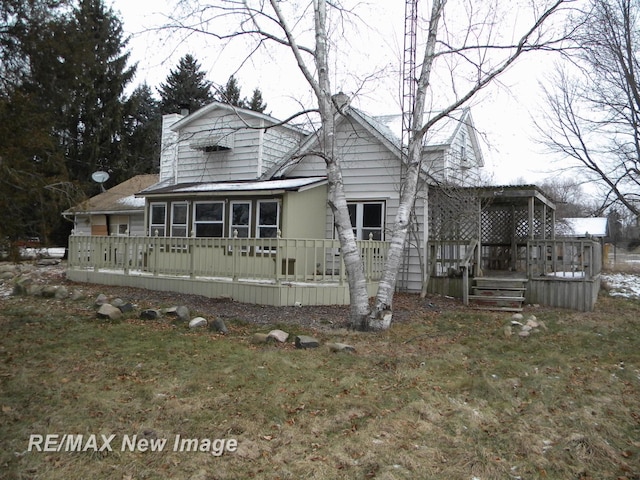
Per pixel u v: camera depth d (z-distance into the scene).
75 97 24.72
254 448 4.38
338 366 6.73
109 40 30.66
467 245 13.78
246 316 9.69
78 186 10.88
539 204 16.33
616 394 5.98
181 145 19.39
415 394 5.74
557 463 4.29
